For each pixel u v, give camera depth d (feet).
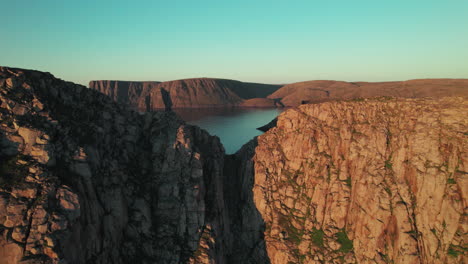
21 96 128.36
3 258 92.12
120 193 143.84
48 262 94.58
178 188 167.53
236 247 190.49
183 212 161.38
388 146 176.35
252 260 180.86
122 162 163.43
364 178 171.01
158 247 149.07
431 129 163.53
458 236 133.90
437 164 151.64
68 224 104.99
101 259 123.75
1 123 118.11
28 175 108.58
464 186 138.62
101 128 153.99
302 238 175.73
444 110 168.25
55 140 125.39
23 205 100.37
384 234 153.58
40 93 136.67
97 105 169.89
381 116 191.93
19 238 95.04
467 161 143.23
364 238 158.92
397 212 151.64
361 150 183.32
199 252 152.15
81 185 122.52
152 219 157.99
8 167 108.88
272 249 176.76
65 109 145.18
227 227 193.98
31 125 121.19
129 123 185.78
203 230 163.53
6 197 100.48
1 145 114.52
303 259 166.20
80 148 129.08
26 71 141.28
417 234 144.97
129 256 140.67
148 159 179.32
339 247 164.45
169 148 180.14
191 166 177.58
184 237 156.66
